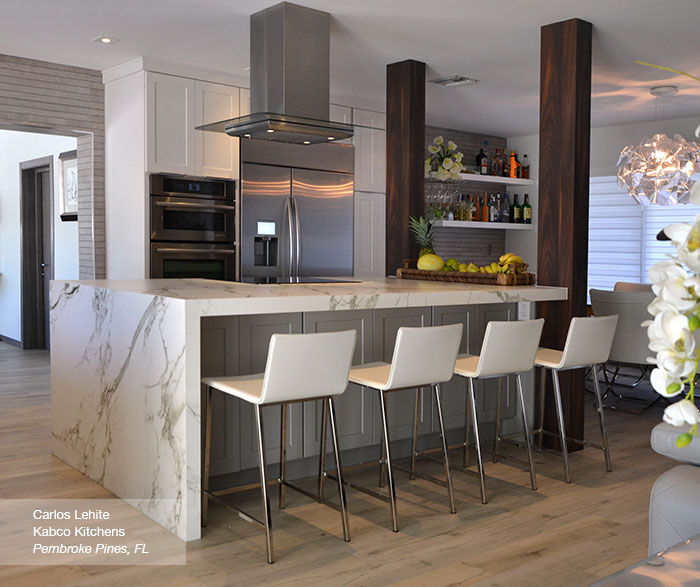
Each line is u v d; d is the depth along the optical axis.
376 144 7.22
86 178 6.22
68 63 5.77
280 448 3.48
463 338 4.34
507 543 2.98
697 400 5.95
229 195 6.11
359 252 7.12
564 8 4.29
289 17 4.27
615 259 8.50
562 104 4.50
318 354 2.83
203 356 3.36
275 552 2.87
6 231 8.81
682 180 5.73
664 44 5.04
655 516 2.27
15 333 8.63
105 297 3.62
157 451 3.16
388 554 2.86
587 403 5.88
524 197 8.81
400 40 4.95
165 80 5.66
